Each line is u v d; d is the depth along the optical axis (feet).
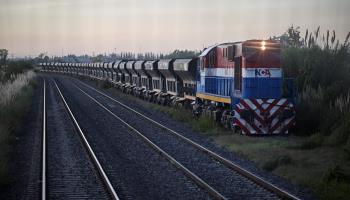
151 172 82.69
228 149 102.06
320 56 134.41
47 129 138.21
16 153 101.71
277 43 119.14
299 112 119.44
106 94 292.81
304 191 68.80
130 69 279.49
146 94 240.53
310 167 82.12
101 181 76.64
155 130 133.59
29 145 111.96
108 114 176.24
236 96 121.29
